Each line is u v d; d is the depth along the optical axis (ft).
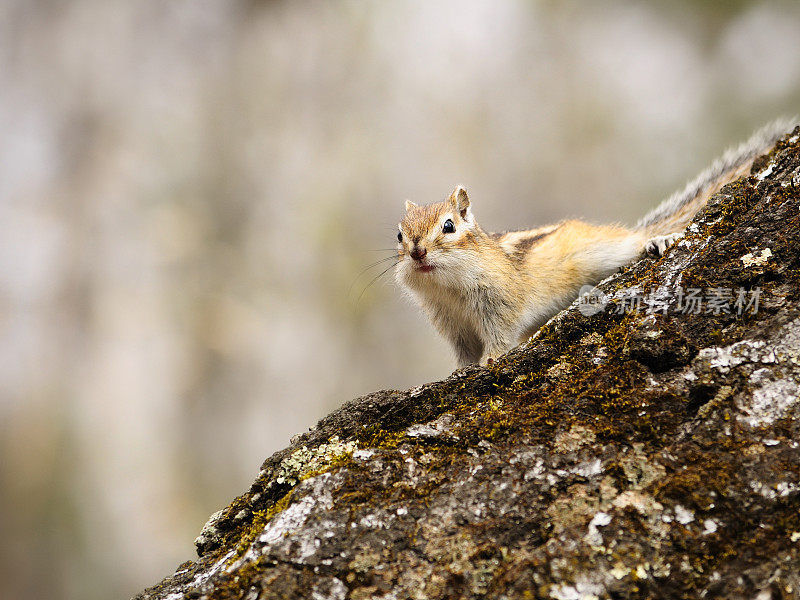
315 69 63.93
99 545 55.93
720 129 62.34
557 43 64.18
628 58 63.87
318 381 60.39
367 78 64.03
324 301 61.72
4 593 54.29
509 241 28.19
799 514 10.63
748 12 64.23
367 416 13.50
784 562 10.28
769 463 11.12
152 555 56.24
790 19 63.62
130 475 57.26
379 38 64.18
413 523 11.50
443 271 26.40
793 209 13.89
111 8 61.31
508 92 63.57
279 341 60.90
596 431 12.07
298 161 63.31
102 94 60.80
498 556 10.93
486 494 11.62
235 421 59.67
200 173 62.28
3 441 56.54
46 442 56.70
